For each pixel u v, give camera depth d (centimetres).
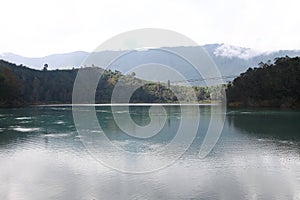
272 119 3678
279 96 6297
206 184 1234
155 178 1302
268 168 1460
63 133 2566
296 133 2536
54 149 1897
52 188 1194
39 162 1575
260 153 1772
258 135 2434
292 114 4397
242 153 1770
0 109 6350
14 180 1289
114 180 1277
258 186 1215
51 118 4038
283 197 1109
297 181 1270
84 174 1360
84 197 1105
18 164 1544
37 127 3025
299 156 1697
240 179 1295
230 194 1134
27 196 1116
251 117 3922
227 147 1939
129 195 1120
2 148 1948
